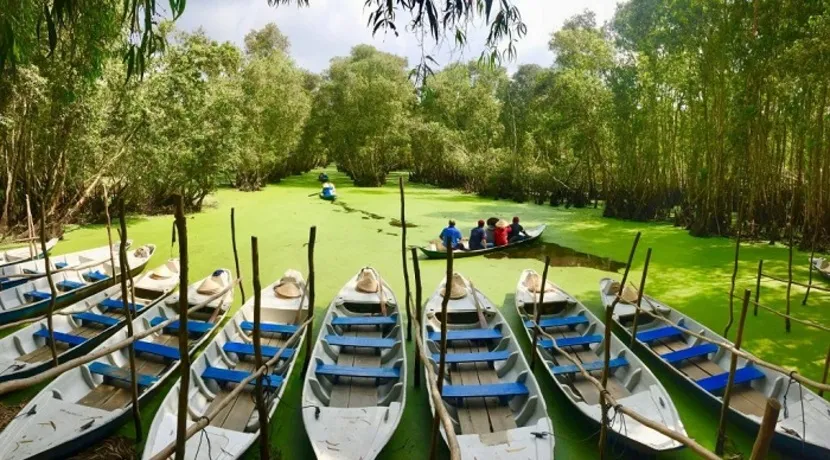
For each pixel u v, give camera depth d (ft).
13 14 15.12
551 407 19.01
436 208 70.03
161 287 29.22
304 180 118.73
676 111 56.59
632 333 23.24
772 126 44.73
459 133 98.63
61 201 46.47
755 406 18.17
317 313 27.58
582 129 64.13
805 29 35.47
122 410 15.97
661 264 38.65
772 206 47.32
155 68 47.70
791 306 28.19
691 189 55.01
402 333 22.45
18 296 26.68
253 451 16.11
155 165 49.32
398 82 99.35
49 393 16.63
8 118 33.37
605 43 60.70
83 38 22.80
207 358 20.13
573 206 75.61
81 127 39.50
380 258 39.99
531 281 29.94
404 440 16.97
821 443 15.53
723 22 41.04
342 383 19.86
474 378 20.65
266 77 86.84
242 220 55.88
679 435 9.48
